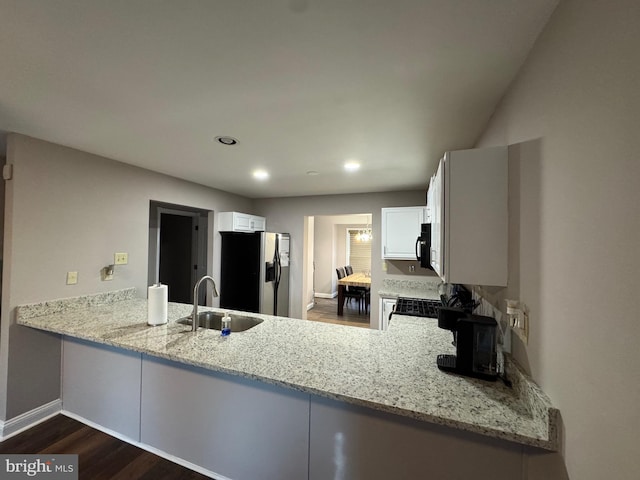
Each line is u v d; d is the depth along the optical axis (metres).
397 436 1.22
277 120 1.75
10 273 1.99
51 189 2.18
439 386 1.20
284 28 0.98
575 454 0.77
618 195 0.61
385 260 4.02
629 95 0.58
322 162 2.63
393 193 4.03
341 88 1.38
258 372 1.31
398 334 1.89
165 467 1.69
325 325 2.07
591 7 0.71
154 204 3.50
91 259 2.44
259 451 1.50
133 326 1.96
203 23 0.96
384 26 0.97
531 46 1.05
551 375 0.90
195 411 1.66
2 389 1.97
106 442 1.89
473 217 1.26
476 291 1.98
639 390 0.55
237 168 2.88
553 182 0.89
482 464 1.10
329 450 1.34
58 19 0.95
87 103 1.56
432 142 2.07
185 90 1.42
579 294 0.75
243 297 4.07
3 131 1.97
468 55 1.12
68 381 2.18
